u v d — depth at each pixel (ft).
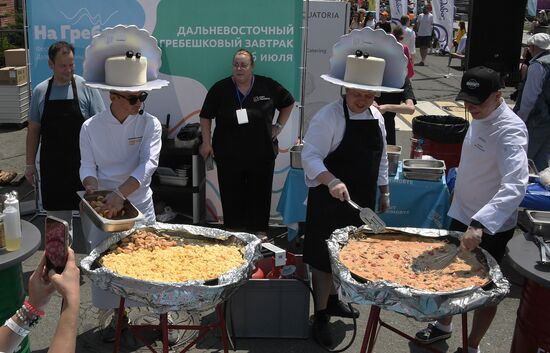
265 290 12.34
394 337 13.01
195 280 8.27
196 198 18.67
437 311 7.99
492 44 25.12
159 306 8.16
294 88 18.37
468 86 10.13
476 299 8.04
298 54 18.13
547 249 9.19
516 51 25.21
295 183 16.06
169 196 19.61
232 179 16.90
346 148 10.98
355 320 12.59
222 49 18.30
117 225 8.87
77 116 14.08
